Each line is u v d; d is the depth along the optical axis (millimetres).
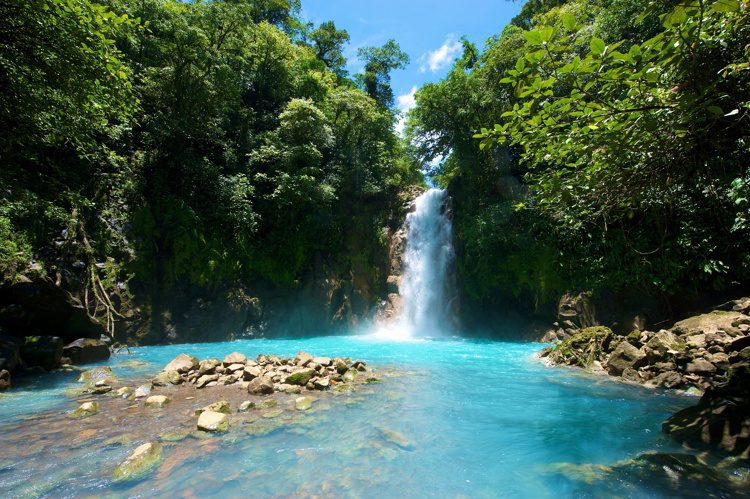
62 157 14086
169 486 3674
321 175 21859
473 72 19359
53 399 6551
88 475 3848
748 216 7844
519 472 4141
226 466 4113
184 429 5160
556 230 14445
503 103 17797
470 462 4387
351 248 21719
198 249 16172
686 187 5621
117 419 5523
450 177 24938
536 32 2836
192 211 16141
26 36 6125
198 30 16906
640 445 4824
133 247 14477
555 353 10922
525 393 7336
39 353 8609
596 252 13414
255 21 30766
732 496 3465
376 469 4148
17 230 11875
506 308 17625
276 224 19484
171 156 17094
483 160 19172
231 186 17969
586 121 3506
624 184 4199
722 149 3957
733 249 10219
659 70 3014
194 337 15227
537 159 4250
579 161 4043
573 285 14242
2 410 5922
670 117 3252
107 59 6727
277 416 5773
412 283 20906
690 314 10641
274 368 8422
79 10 5977
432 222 21203
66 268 12562
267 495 3555
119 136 14000
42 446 4547
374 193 23328
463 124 19688
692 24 2615
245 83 21844
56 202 12961
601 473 4051
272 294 18516
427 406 6480
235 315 16578
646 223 11781
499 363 10625
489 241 16578
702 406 5219
